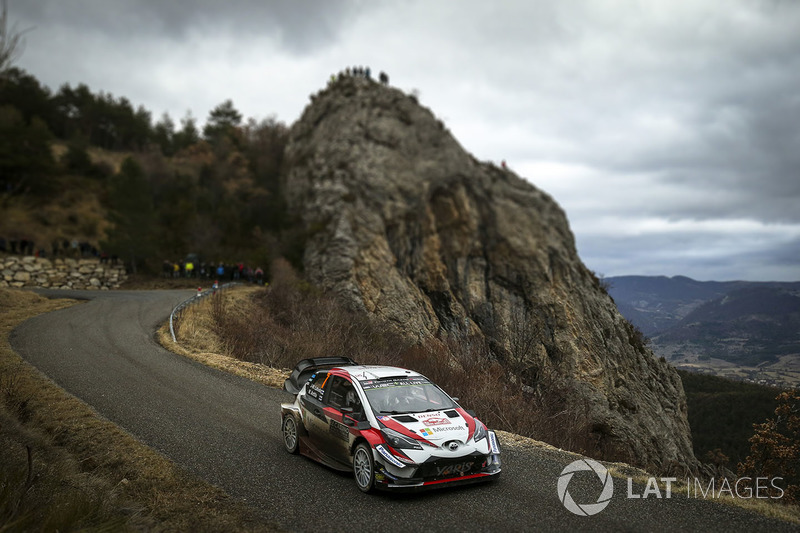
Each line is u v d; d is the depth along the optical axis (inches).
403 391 326.6
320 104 2384.4
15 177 2158.0
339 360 453.7
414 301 1552.7
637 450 1026.7
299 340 892.0
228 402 498.0
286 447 372.5
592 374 1186.6
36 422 410.9
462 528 247.3
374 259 1657.2
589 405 990.4
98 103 3572.8
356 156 1987.0
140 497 287.3
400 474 276.2
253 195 2206.0
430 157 2039.9
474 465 289.7
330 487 301.6
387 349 967.0
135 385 544.4
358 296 1510.8
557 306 1465.3
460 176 2001.7
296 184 2210.9
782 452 565.9
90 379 559.2
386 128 2075.5
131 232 1796.3
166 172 2388.0
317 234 1811.0
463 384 724.7
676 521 256.7
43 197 2199.8
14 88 2952.8
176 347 753.0
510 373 922.7
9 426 380.8
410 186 1937.7
